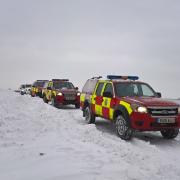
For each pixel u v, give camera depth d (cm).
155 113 939
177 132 1005
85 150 694
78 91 2064
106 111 1117
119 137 998
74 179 492
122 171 555
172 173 616
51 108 1448
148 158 710
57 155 633
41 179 484
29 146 704
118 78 1216
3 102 1528
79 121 1361
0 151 651
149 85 1168
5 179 480
